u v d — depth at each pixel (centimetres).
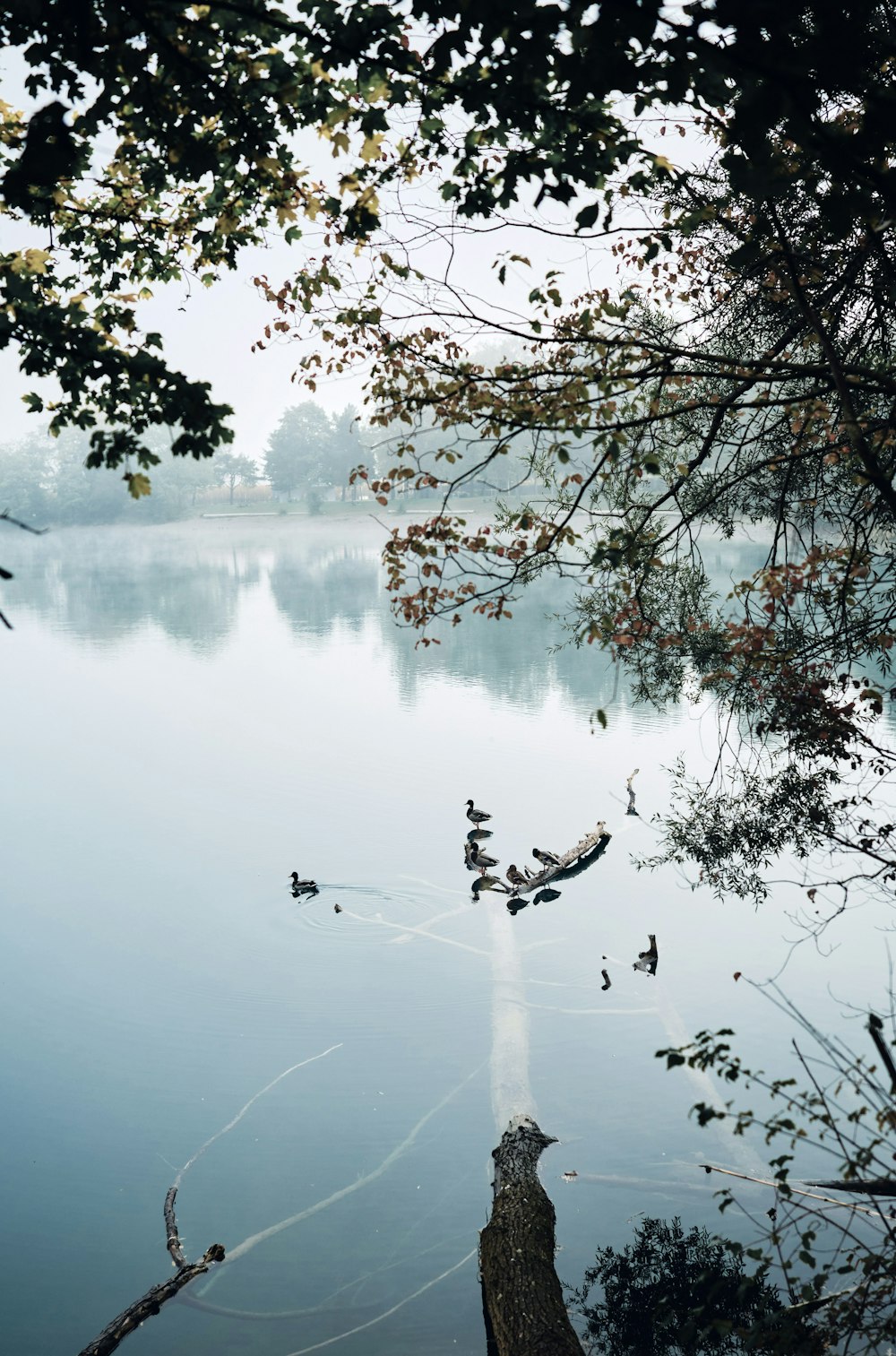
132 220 877
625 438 902
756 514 1229
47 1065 1466
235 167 815
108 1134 1292
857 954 1677
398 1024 1545
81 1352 930
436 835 2438
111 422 671
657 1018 1515
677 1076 1344
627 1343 905
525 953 1784
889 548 1159
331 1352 925
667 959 1719
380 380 881
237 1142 1273
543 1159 1184
